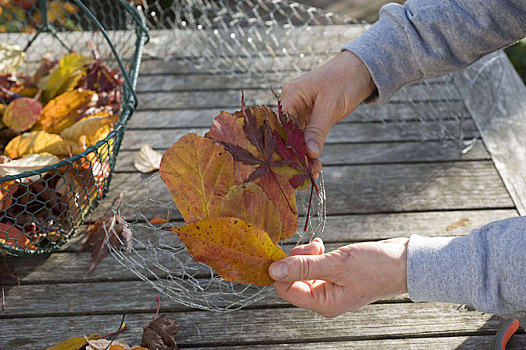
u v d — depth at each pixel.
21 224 1.17
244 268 0.95
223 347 1.09
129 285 1.17
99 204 1.29
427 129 1.47
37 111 1.31
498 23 1.07
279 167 0.99
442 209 1.30
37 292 1.15
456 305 1.14
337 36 1.85
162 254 1.20
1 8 2.24
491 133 1.45
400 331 1.11
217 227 0.93
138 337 1.10
